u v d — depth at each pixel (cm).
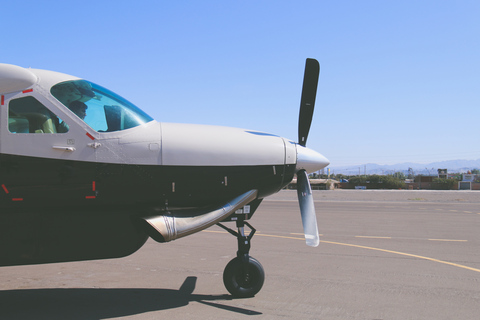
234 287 466
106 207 415
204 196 444
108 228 427
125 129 421
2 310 426
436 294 496
